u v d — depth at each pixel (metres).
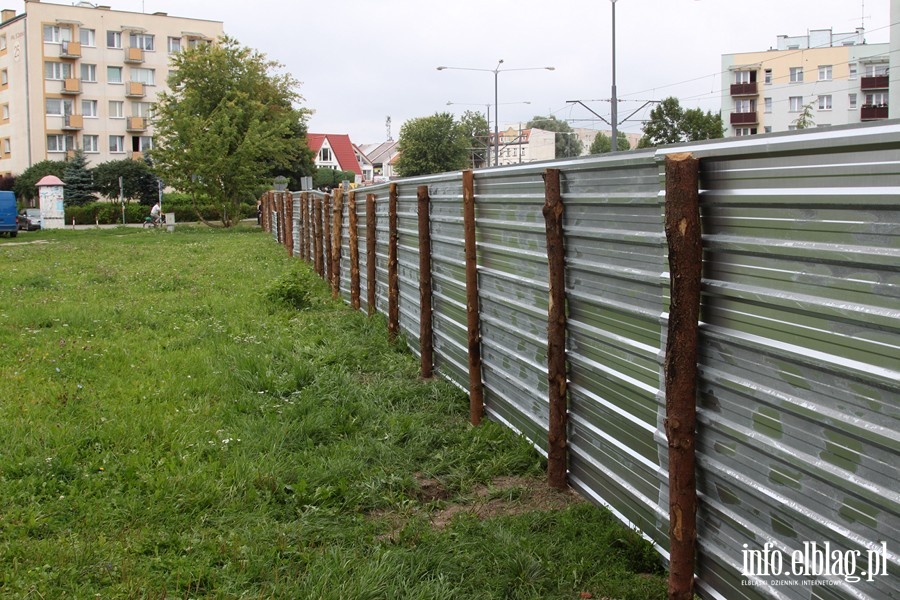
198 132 41.81
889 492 2.62
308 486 5.18
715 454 3.49
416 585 3.90
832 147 2.74
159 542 4.39
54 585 3.93
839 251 2.75
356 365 8.65
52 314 11.86
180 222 59.25
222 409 6.88
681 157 3.37
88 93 69.38
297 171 71.75
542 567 4.03
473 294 6.62
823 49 73.12
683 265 3.43
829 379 2.86
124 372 8.27
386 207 10.45
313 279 16.62
